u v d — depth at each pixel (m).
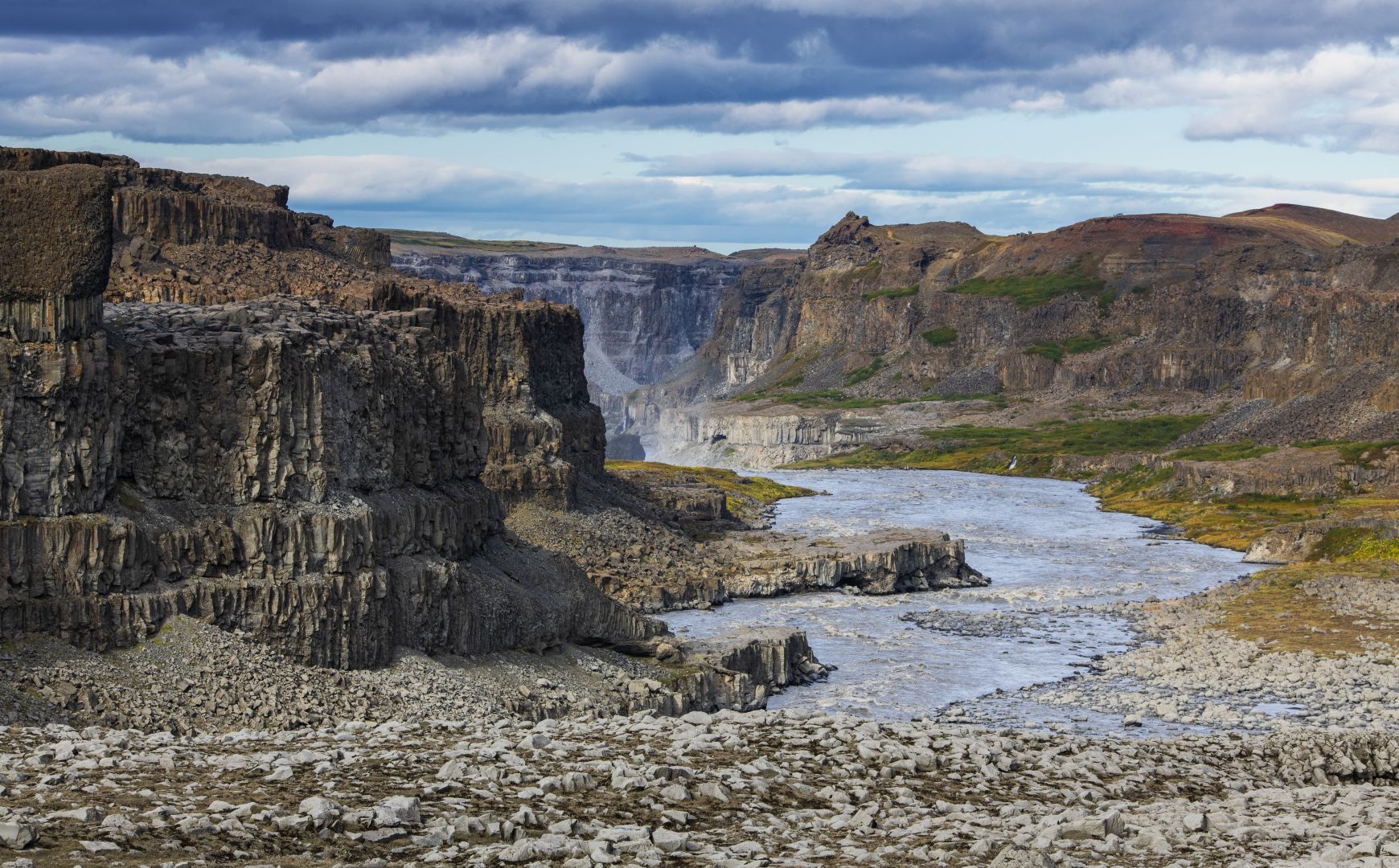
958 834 45.81
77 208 80.06
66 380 79.56
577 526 196.88
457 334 185.50
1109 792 55.16
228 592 85.94
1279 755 65.62
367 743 55.44
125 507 84.56
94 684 75.56
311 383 93.56
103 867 36.25
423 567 101.94
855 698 137.25
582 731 59.56
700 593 189.50
